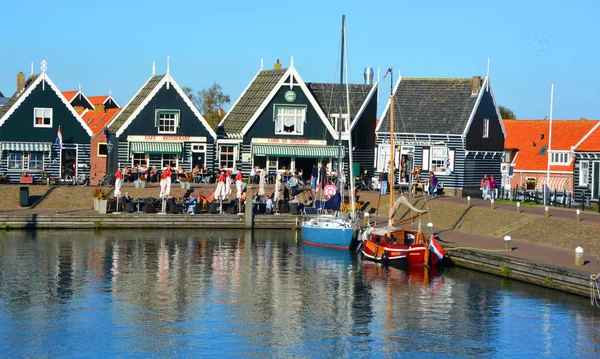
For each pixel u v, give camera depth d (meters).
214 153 84.19
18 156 81.81
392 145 60.28
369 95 88.19
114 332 39.47
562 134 110.94
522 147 111.31
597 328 40.47
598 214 62.59
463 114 82.75
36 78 84.06
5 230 66.38
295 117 85.12
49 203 73.31
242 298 45.94
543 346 38.22
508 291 47.19
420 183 78.31
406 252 54.28
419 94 85.81
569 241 54.72
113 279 49.66
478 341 38.81
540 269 47.72
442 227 66.31
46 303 44.03
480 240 58.59
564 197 69.88
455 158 81.81
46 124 82.81
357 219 63.72
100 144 89.38
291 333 39.88
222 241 63.88
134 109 83.56
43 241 61.31
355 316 42.72
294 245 62.88
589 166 75.00
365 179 83.94
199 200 72.25
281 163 85.69
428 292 47.34
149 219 68.94
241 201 72.56
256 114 84.06
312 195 74.19
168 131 83.19
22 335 38.78
